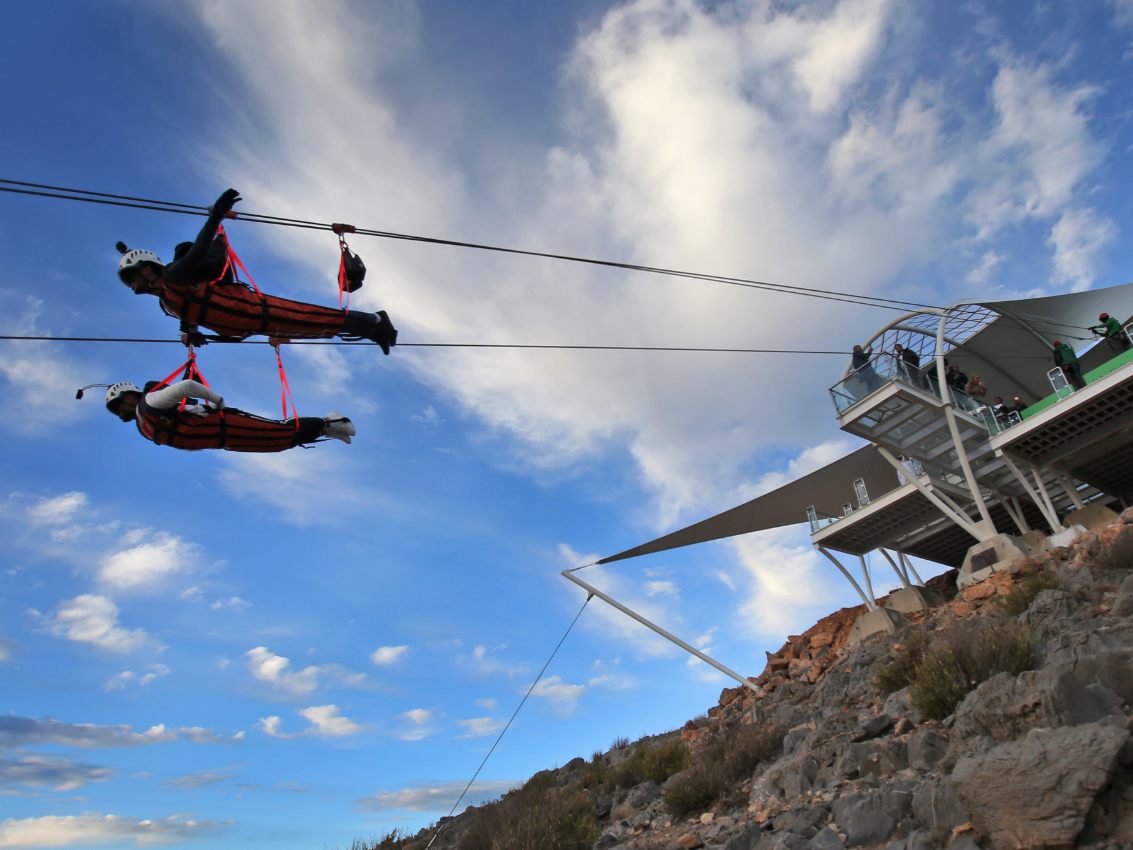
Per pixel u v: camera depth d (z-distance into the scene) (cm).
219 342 650
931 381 2475
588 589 2872
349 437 656
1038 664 1144
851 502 3275
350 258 700
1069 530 2066
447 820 2705
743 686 2586
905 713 1216
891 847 799
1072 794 669
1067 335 3047
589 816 1587
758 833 1020
